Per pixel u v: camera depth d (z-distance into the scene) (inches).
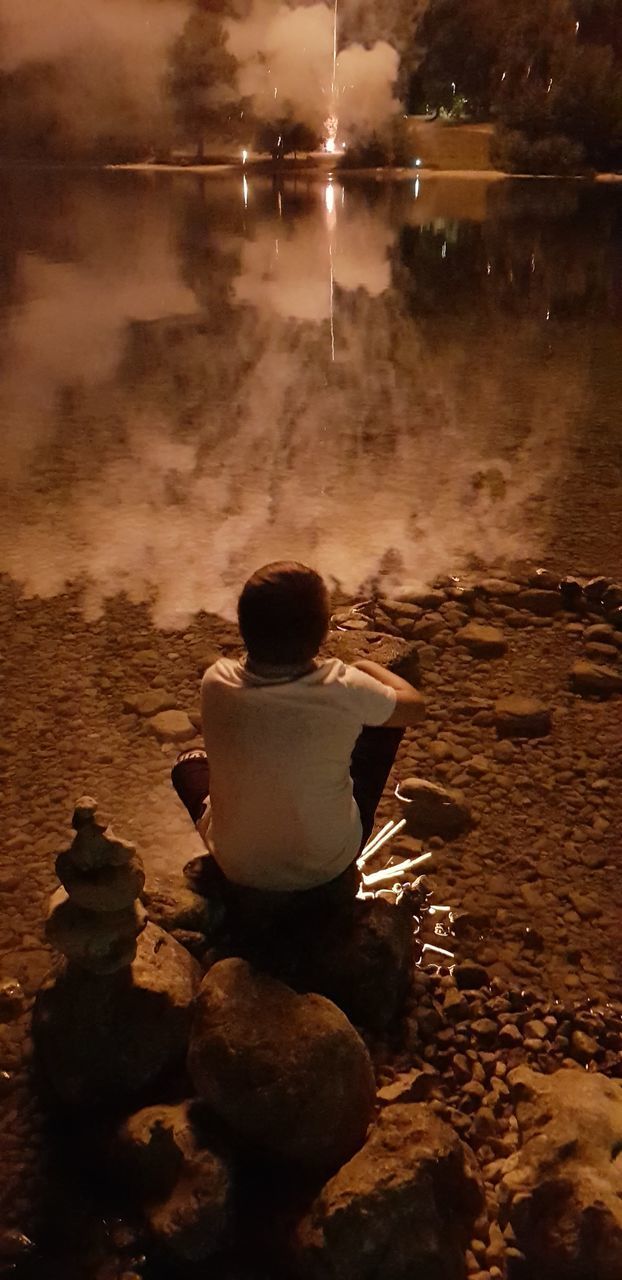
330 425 306.2
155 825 129.3
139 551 213.6
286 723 90.7
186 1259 77.8
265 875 99.3
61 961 98.0
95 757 143.6
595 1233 73.7
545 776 141.5
